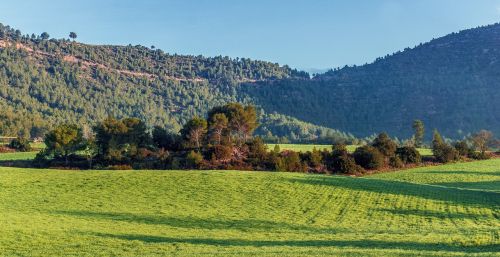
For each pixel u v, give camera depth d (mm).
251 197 54344
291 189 58188
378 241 34812
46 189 55594
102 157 86500
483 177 81062
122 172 66188
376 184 62750
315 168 84688
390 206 51812
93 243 34406
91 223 41625
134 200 52000
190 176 63406
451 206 51875
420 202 53594
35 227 38344
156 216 45469
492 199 55594
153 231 39250
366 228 42188
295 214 48062
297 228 41969
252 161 84812
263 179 62625
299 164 82625
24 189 55156
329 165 86062
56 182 59125
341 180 64250
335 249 31766
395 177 81125
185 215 46281
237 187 58281
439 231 39750
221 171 67688
